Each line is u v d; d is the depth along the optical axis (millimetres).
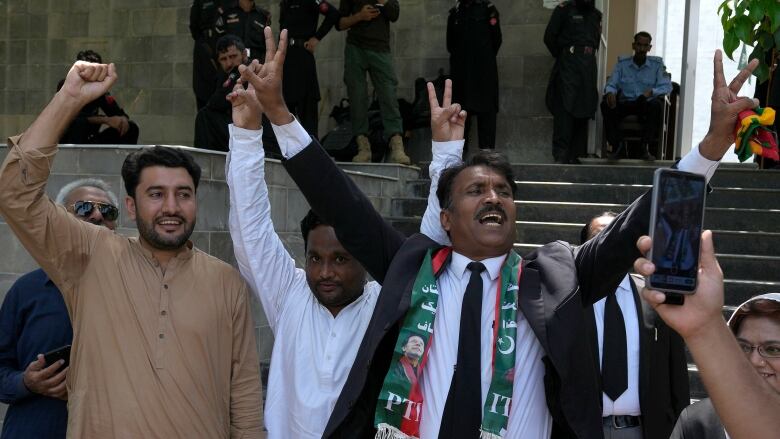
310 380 2992
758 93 8500
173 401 2775
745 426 1537
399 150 9062
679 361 3729
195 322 2869
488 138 9602
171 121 11023
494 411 2371
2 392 3178
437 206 2943
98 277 2859
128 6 11164
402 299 2518
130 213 3033
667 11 15312
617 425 3596
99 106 7449
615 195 8141
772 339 2266
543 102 10195
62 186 5109
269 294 3104
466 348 2484
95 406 2773
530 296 2480
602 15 10680
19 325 3303
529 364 2506
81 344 2834
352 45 9117
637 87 9930
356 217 2727
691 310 1592
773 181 8172
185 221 2928
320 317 3078
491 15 9508
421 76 10469
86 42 11281
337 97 10633
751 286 6246
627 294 3703
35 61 11414
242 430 2963
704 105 14578
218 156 5262
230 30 8172
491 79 9492
